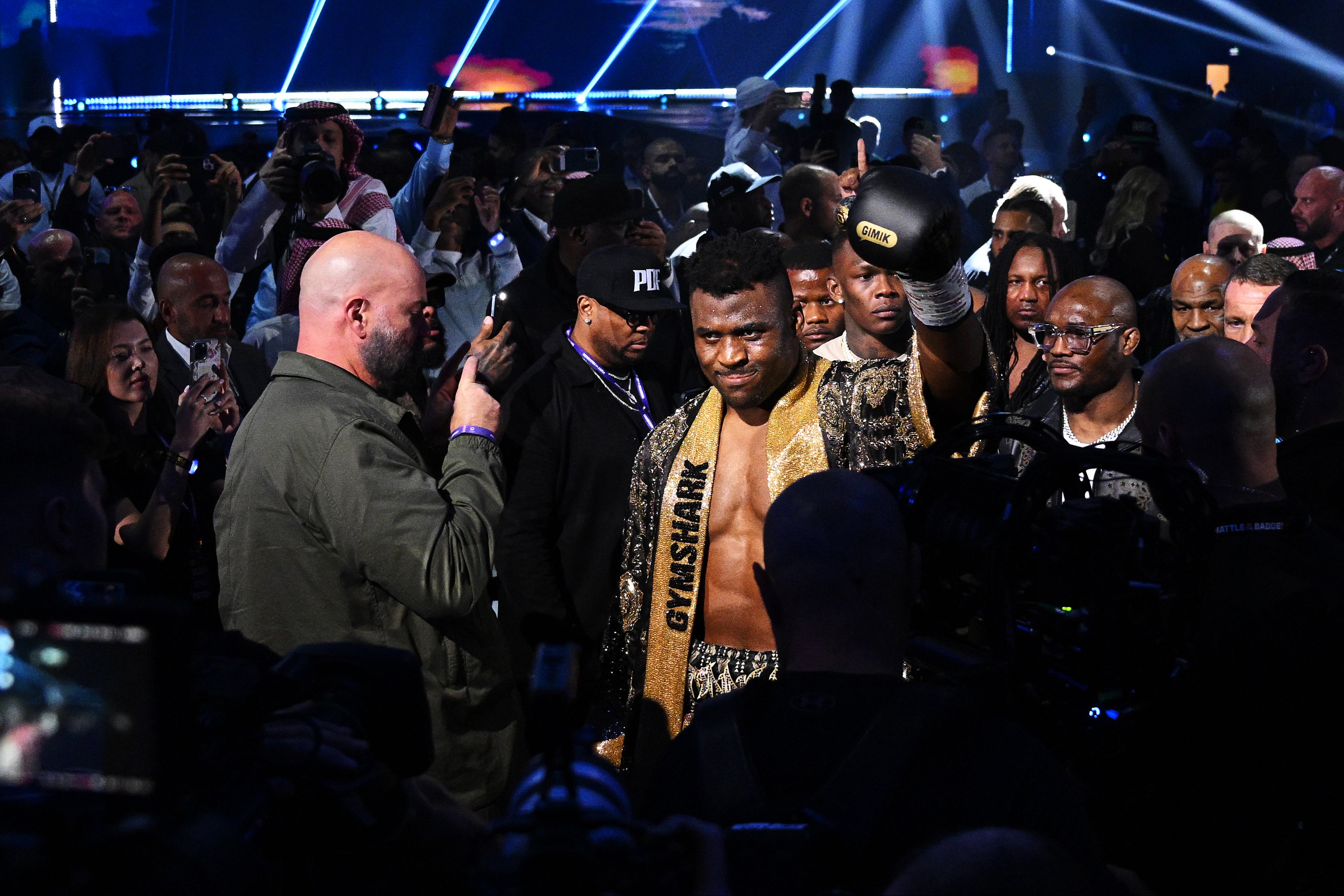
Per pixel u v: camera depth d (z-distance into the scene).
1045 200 5.15
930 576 1.61
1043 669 1.37
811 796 1.27
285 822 1.13
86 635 0.92
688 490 2.36
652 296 3.10
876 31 18.83
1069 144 17.08
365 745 1.18
